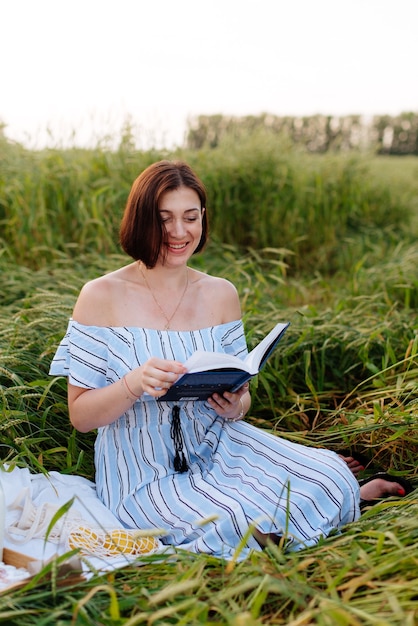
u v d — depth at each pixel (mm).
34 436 3322
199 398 2793
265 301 5332
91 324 2824
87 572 2227
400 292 5750
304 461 2736
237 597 2150
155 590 2170
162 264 2885
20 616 2039
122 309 2857
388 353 4102
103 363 2814
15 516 2584
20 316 4000
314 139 15906
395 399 3621
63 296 3967
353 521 2740
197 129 9172
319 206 7992
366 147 10125
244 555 2447
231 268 6223
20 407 3305
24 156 7188
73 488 2818
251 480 2693
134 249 2803
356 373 4309
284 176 7895
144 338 2818
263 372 4039
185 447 2799
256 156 7934
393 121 22438
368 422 3529
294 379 4254
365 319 4777
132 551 2479
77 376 2785
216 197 7629
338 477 2697
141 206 2760
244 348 3066
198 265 6277
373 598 2035
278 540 2551
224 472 2768
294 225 7832
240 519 2520
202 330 2939
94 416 2707
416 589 2043
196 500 2629
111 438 2814
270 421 3873
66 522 2516
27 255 6258
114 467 2787
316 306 5918
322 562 2219
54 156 6879
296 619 1980
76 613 1940
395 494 3045
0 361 3428
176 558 2377
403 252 7461
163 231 2770
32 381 3367
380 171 10453
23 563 2299
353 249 7859
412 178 11727
